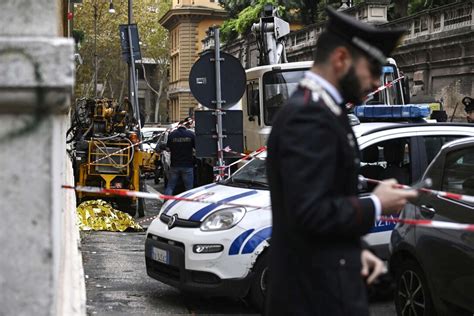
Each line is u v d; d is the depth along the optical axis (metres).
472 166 12.16
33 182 5.32
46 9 5.45
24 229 5.33
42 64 5.15
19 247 5.33
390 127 16.58
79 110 32.38
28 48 5.14
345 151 5.88
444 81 62.78
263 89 29.41
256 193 15.76
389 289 6.56
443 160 13.03
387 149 16.27
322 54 6.15
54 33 5.56
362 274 6.10
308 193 5.59
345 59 6.04
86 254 21.86
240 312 15.48
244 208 14.91
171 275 15.52
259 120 29.52
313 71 6.21
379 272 6.21
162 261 15.56
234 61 23.03
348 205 5.74
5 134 5.29
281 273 6.11
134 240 24.97
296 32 87.12
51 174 5.35
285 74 29.39
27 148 5.31
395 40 6.08
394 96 30.88
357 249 6.10
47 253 5.36
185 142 32.81
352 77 6.05
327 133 5.75
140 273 19.27
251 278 14.61
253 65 40.44
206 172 38.28
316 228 5.62
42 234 5.35
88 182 31.14
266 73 29.38
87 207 27.30
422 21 65.38
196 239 14.80
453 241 11.93
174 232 15.34
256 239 14.59
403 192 6.02
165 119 180.75
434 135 16.58
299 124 5.77
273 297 6.21
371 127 17.45
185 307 15.81
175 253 15.13
